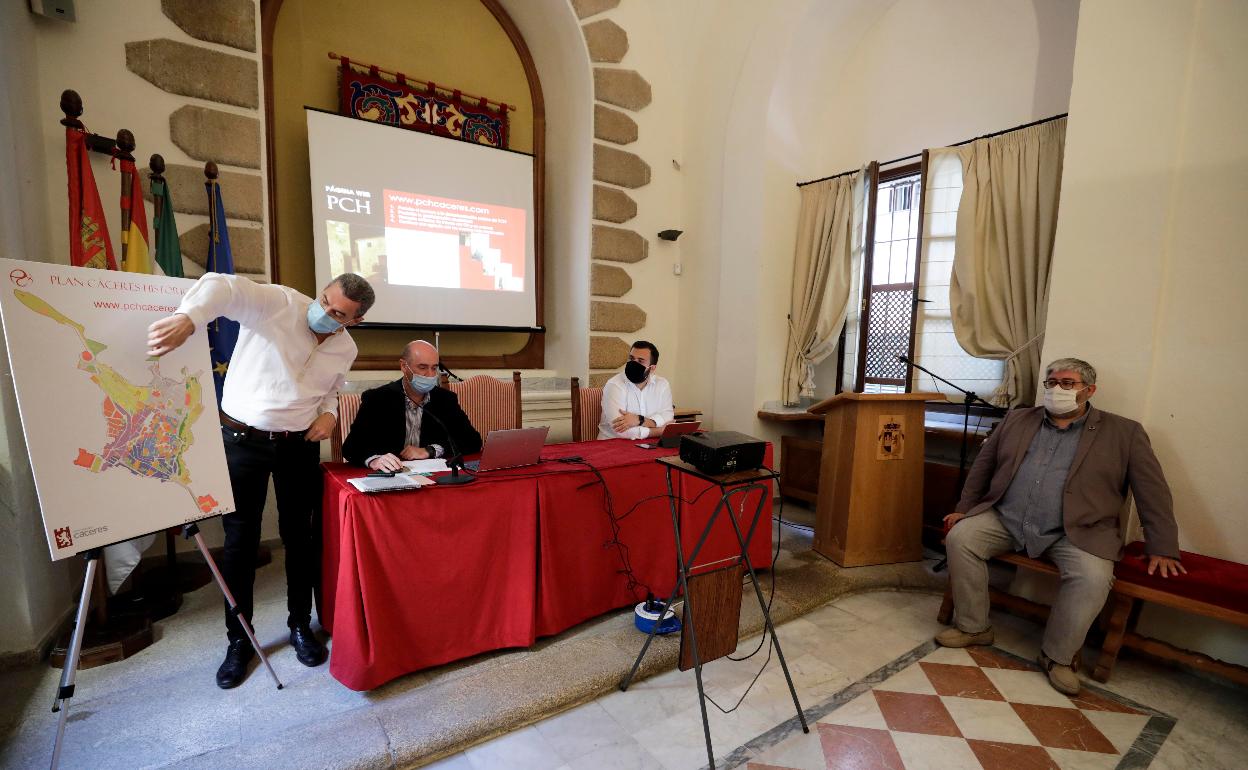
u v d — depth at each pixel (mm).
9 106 1979
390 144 3395
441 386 2607
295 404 1770
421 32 3600
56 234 2303
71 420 1295
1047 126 2906
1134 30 2129
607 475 2170
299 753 1450
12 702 1640
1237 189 1944
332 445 2244
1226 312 1984
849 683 1972
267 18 3070
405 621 1759
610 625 2223
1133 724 1783
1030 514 2154
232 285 1562
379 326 3396
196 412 1556
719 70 4051
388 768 1470
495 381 2887
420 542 1757
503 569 1947
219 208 2543
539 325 4188
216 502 1572
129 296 1428
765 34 3711
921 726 1748
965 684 1985
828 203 3840
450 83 3734
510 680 1814
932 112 3570
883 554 2920
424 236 3537
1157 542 1943
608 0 3812
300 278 3342
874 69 3848
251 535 1788
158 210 2379
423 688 1763
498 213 3814
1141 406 2162
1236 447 1988
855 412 2785
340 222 3242
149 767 1387
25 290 1239
